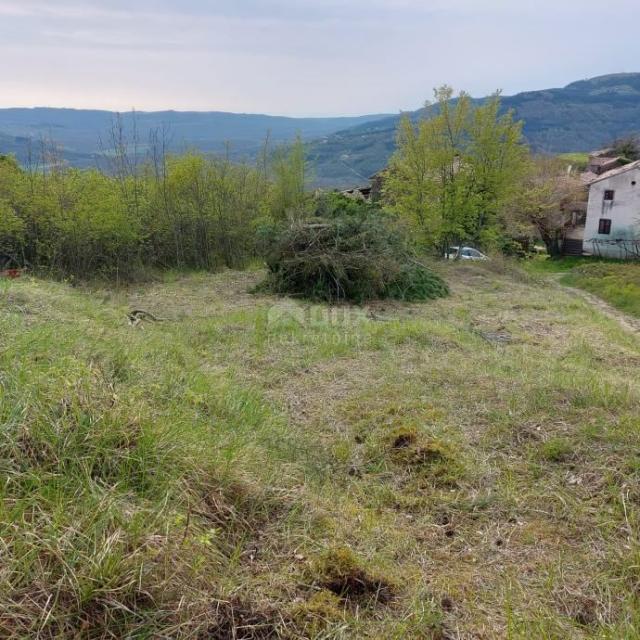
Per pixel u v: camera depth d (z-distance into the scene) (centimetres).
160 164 1438
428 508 316
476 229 1596
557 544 279
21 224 1103
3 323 431
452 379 540
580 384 498
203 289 1131
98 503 220
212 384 461
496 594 241
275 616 208
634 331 1077
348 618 214
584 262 2622
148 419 295
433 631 214
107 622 183
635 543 270
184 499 254
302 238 1052
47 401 272
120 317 752
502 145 1518
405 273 1092
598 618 224
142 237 1312
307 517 279
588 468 349
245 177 1589
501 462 371
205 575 217
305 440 401
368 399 493
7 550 189
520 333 828
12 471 226
